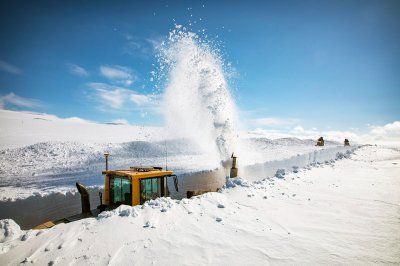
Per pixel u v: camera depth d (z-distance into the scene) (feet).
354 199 23.93
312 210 21.04
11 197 42.73
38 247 15.10
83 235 16.38
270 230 17.12
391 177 34.76
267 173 64.59
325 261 13.10
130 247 14.92
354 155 67.26
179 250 14.53
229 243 15.30
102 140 124.06
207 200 23.04
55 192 45.44
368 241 15.26
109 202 26.09
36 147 94.38
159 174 25.90
